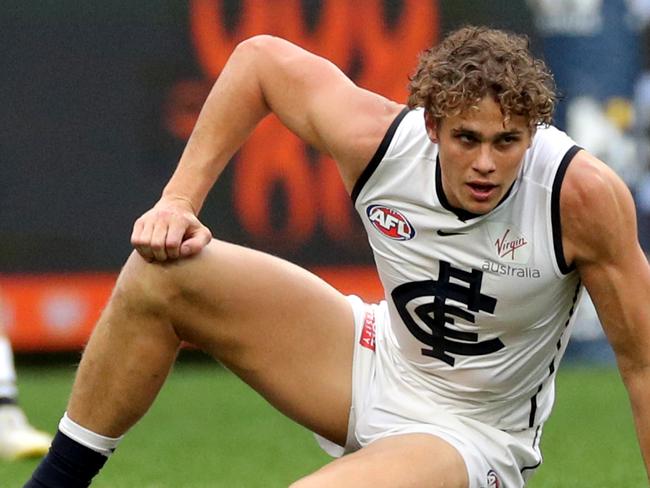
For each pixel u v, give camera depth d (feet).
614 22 117.70
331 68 46.32
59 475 46.44
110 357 45.32
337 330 46.83
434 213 42.83
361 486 40.63
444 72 39.73
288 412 47.37
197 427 91.20
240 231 112.47
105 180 110.83
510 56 39.50
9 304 110.83
